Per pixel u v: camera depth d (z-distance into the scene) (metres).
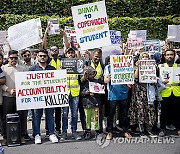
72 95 9.20
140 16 20.05
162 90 9.56
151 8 20.11
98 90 9.17
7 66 8.95
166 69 9.51
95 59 9.31
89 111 9.34
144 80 9.20
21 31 9.77
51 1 19.66
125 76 9.03
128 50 11.61
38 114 9.02
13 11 19.59
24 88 8.80
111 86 9.18
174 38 12.11
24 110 9.15
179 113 9.70
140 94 9.36
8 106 8.88
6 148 8.69
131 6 19.98
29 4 19.59
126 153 8.35
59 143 9.06
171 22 19.73
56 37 19.00
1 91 8.88
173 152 8.42
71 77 9.17
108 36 9.64
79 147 8.75
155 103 9.48
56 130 9.70
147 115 9.42
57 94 8.95
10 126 8.79
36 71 8.85
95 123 9.40
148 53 9.70
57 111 9.59
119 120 9.75
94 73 9.16
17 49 9.79
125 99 9.27
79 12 9.59
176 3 20.27
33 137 9.46
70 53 9.27
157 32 19.62
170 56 9.54
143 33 12.64
